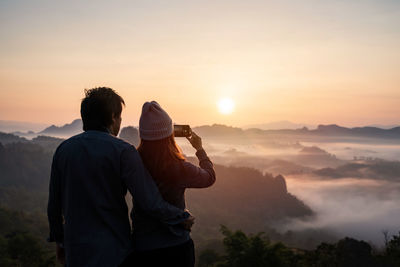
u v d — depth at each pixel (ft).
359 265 117.19
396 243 134.10
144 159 6.66
